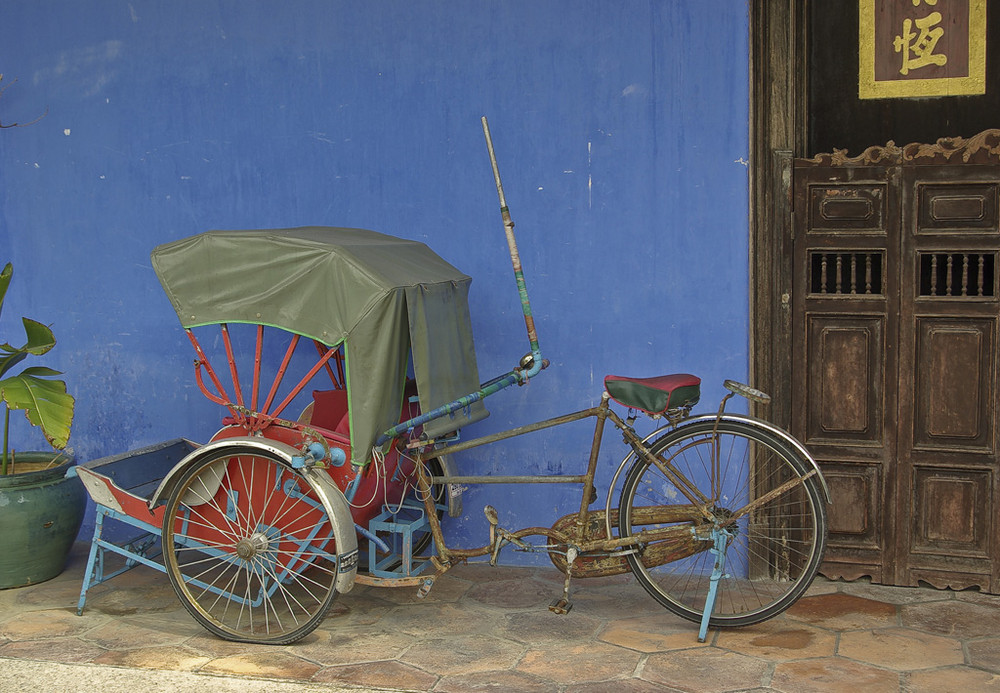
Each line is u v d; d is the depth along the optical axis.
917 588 4.08
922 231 3.96
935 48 3.96
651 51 4.17
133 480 4.14
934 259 3.95
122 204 4.79
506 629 3.72
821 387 4.12
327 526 3.61
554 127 4.30
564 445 4.39
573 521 3.76
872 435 4.09
